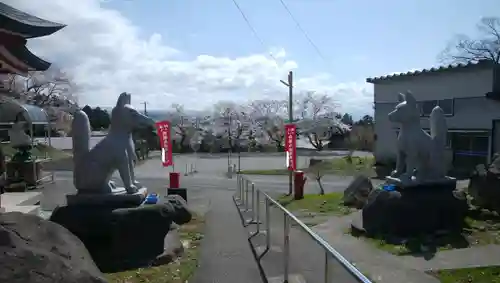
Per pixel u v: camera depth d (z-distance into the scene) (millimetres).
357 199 14398
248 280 6809
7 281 3387
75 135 7949
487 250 8602
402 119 10734
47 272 3607
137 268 7156
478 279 6879
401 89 25750
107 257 7211
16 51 7773
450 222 10078
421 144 10609
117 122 8203
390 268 7555
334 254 4105
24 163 19297
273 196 18453
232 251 8523
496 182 11227
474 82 20984
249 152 50344
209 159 42188
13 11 7598
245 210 13609
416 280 6914
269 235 8562
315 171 25562
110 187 8039
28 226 4078
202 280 6828
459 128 21734
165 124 21625
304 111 59562
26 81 39719
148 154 42625
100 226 7215
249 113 59438
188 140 50750
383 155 27625
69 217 7289
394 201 9977
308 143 58219
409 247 8883
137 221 7379
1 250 3578
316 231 10758
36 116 22000
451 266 7598
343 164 29531
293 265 6516
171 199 11820
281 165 36312
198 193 19312
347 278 4441
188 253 8305
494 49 28953
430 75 23297
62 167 29438
